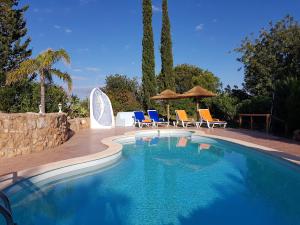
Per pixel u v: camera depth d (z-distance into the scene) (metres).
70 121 14.32
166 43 22.50
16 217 4.63
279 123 12.95
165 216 4.67
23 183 5.50
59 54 13.66
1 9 21.64
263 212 4.82
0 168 6.47
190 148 11.09
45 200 5.41
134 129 16.02
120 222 4.47
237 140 10.69
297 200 5.37
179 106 21.56
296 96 11.29
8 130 7.71
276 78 18.30
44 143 8.99
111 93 24.36
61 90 16.56
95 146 9.70
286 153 7.83
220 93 19.75
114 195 5.70
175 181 6.68
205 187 6.22
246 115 14.77
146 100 22.59
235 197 5.56
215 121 16.17
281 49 18.30
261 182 6.52
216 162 8.59
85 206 5.12
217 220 4.50
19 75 13.56
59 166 6.56
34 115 8.62
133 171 7.57
